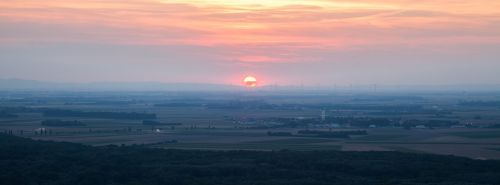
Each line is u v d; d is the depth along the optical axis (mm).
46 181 114062
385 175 125625
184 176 119062
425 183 115562
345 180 118000
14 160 130625
